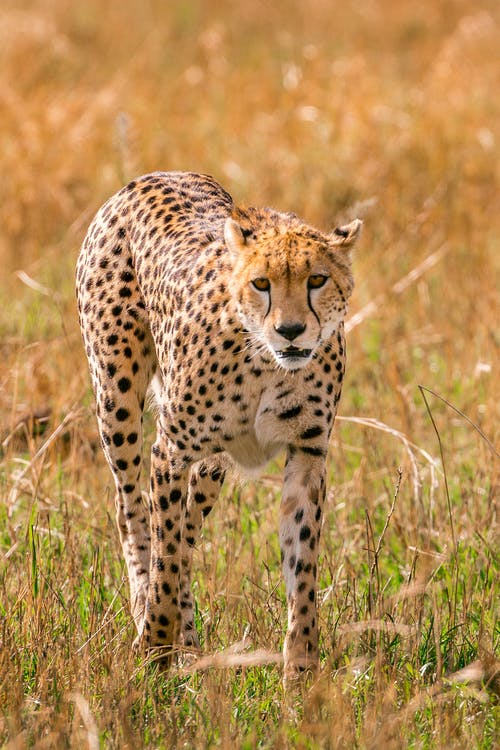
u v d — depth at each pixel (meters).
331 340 10.20
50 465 13.91
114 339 11.42
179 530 10.68
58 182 23.36
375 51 36.00
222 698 9.15
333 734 8.57
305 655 9.87
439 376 16.83
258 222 10.72
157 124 26.31
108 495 12.83
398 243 21.00
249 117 27.50
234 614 10.75
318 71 30.11
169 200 11.64
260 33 38.97
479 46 32.78
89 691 9.48
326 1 42.09
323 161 24.25
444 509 12.98
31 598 10.57
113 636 10.38
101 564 11.64
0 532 12.73
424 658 10.23
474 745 8.91
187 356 10.21
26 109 26.78
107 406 11.51
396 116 26.45
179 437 10.46
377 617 10.06
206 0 42.97
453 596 10.81
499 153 25.08
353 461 14.55
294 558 10.09
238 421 10.23
